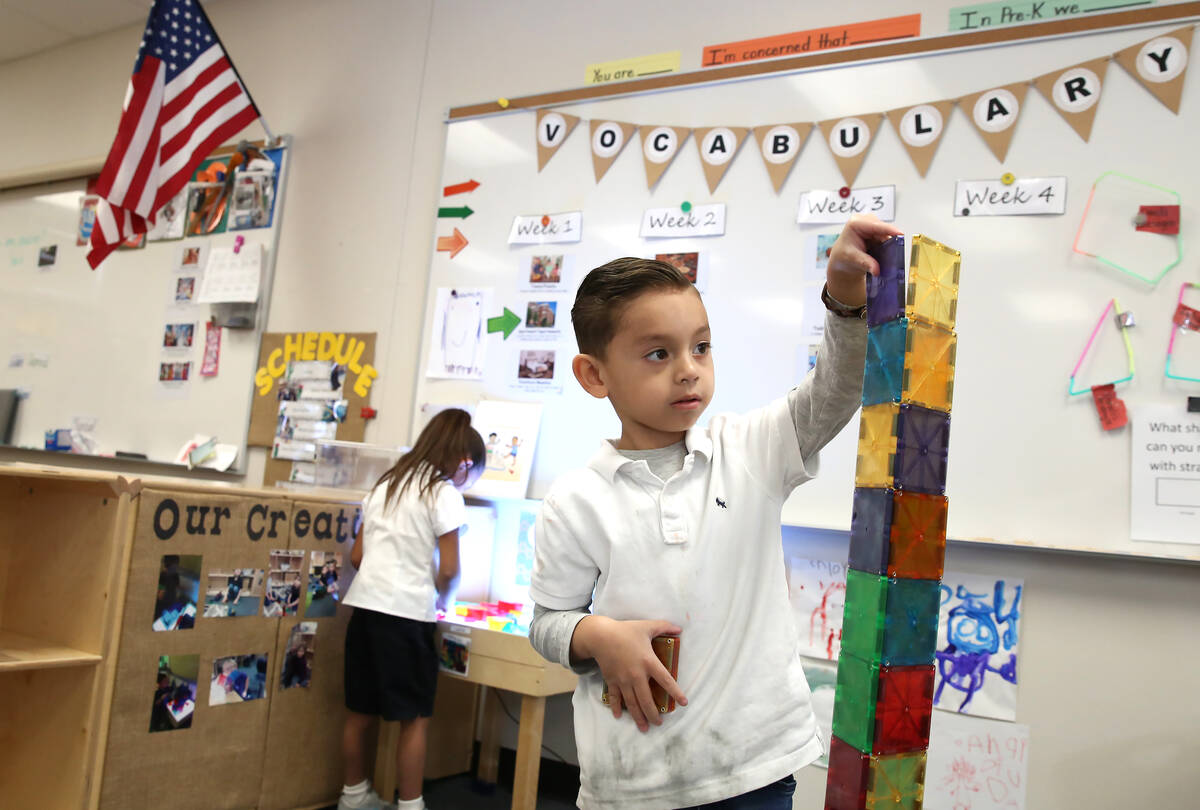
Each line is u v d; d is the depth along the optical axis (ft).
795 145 7.58
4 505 6.63
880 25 7.41
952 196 6.91
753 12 8.03
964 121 6.95
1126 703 6.02
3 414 12.85
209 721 6.39
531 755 6.76
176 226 11.69
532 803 6.74
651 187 8.20
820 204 7.40
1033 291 6.58
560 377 8.43
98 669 5.73
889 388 2.46
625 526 2.94
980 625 6.47
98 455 11.62
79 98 13.16
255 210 10.95
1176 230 6.20
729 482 2.99
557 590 3.10
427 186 9.71
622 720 2.85
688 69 8.27
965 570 6.57
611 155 8.45
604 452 3.12
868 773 2.28
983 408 6.61
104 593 5.81
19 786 6.10
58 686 5.95
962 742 6.41
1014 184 6.72
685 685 2.81
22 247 13.41
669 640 2.74
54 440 12.32
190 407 11.09
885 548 2.35
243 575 6.64
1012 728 6.29
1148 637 6.02
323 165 10.56
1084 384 6.35
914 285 2.45
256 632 6.73
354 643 7.02
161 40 9.23
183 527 6.25
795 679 2.88
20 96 13.84
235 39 11.66
